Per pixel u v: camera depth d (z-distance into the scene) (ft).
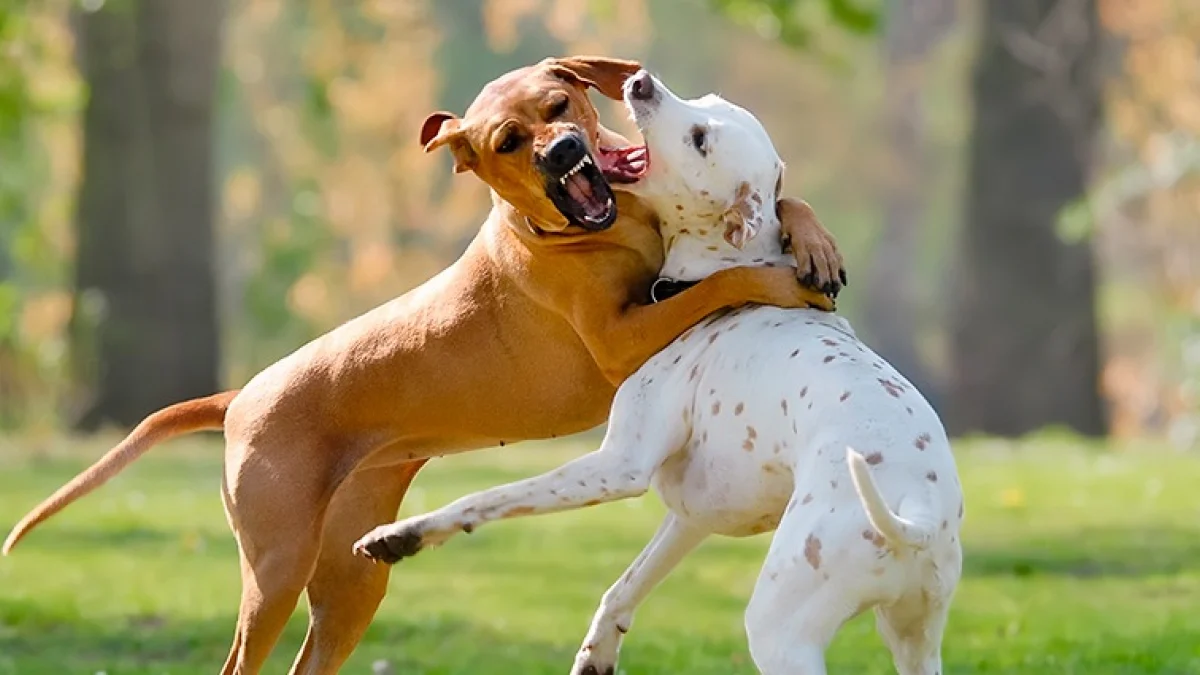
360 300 142.20
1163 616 38.27
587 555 48.29
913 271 184.34
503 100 27.04
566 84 27.45
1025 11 92.27
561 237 27.63
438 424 29.27
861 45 168.96
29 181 116.88
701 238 27.04
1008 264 92.17
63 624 39.78
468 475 61.98
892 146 180.86
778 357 25.13
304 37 141.59
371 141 141.18
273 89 146.72
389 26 133.69
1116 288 142.82
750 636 23.48
